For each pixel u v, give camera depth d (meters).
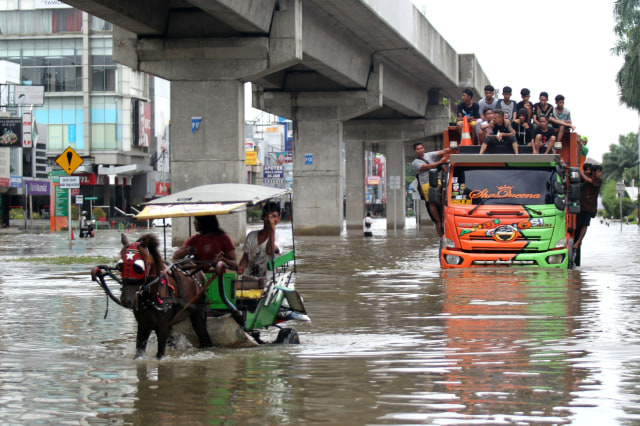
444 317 12.91
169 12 33.59
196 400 7.73
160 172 87.31
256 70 33.69
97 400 7.79
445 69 56.31
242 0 30.19
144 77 83.69
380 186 169.00
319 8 37.28
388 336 11.27
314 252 30.53
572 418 6.91
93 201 79.12
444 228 20.58
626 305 14.00
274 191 12.01
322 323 12.59
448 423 6.80
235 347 10.59
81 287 18.34
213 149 34.28
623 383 8.16
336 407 7.38
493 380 8.36
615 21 62.03
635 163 111.00
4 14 79.50
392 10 41.28
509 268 19.95
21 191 67.75
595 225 69.56
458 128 22.30
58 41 79.12
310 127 49.41
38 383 8.55
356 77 45.69
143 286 9.58
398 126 64.25
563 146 21.48
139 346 9.95
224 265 10.34
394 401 7.55
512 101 22.64
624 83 61.69
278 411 7.28
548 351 9.91
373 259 26.56
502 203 20.16
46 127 74.38
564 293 15.71
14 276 21.00
